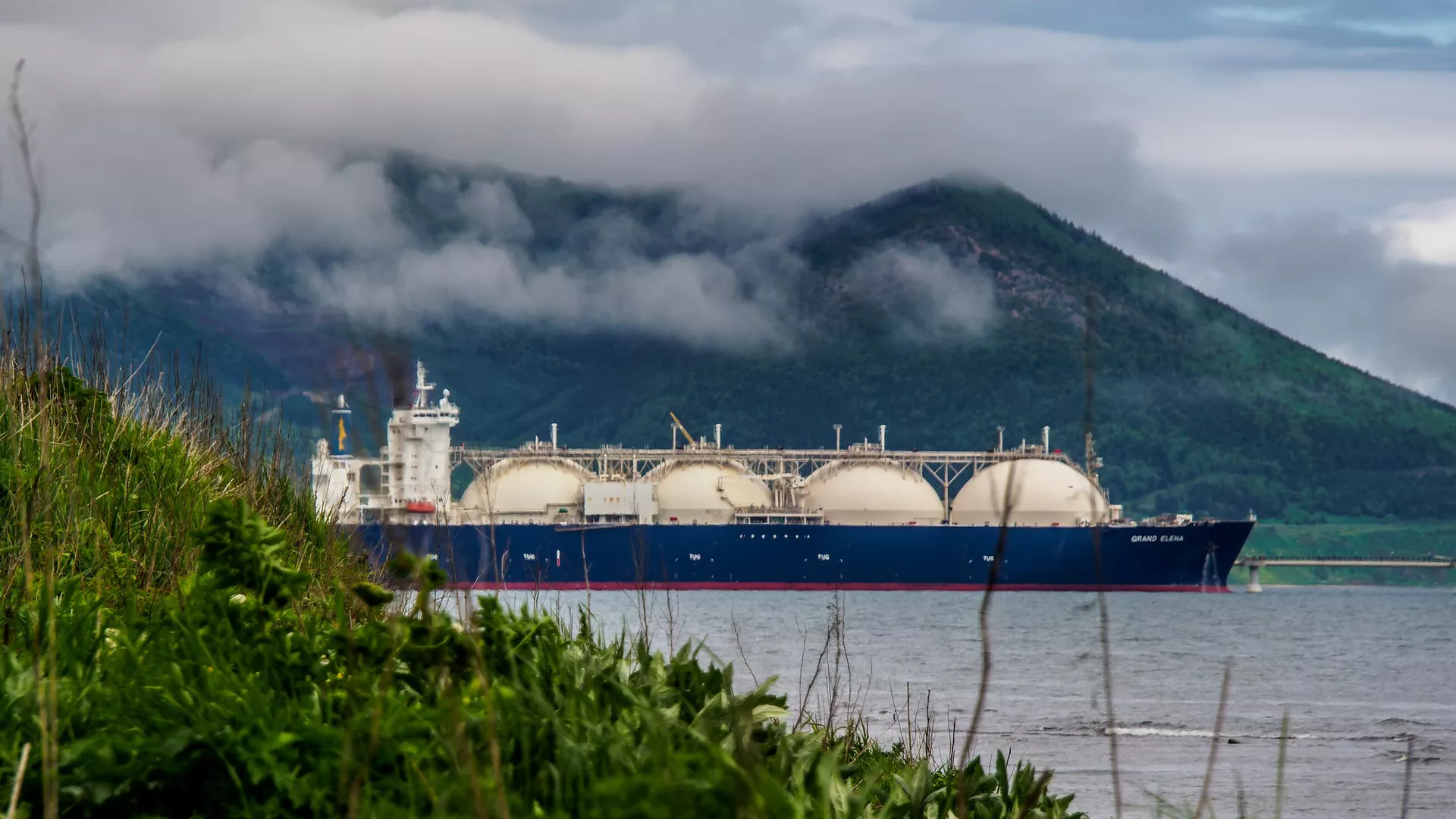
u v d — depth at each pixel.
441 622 14.06
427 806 11.98
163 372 29.55
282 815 12.11
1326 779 59.44
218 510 15.55
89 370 27.94
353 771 11.91
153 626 16.27
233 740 12.34
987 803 17.33
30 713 13.23
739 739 11.71
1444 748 69.50
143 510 23.67
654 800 10.81
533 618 16.11
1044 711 77.62
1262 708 88.00
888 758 24.48
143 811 12.27
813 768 13.93
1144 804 50.81
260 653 14.87
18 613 16.97
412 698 14.65
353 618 22.16
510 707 13.14
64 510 22.25
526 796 12.13
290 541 24.89
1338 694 100.44
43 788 11.84
